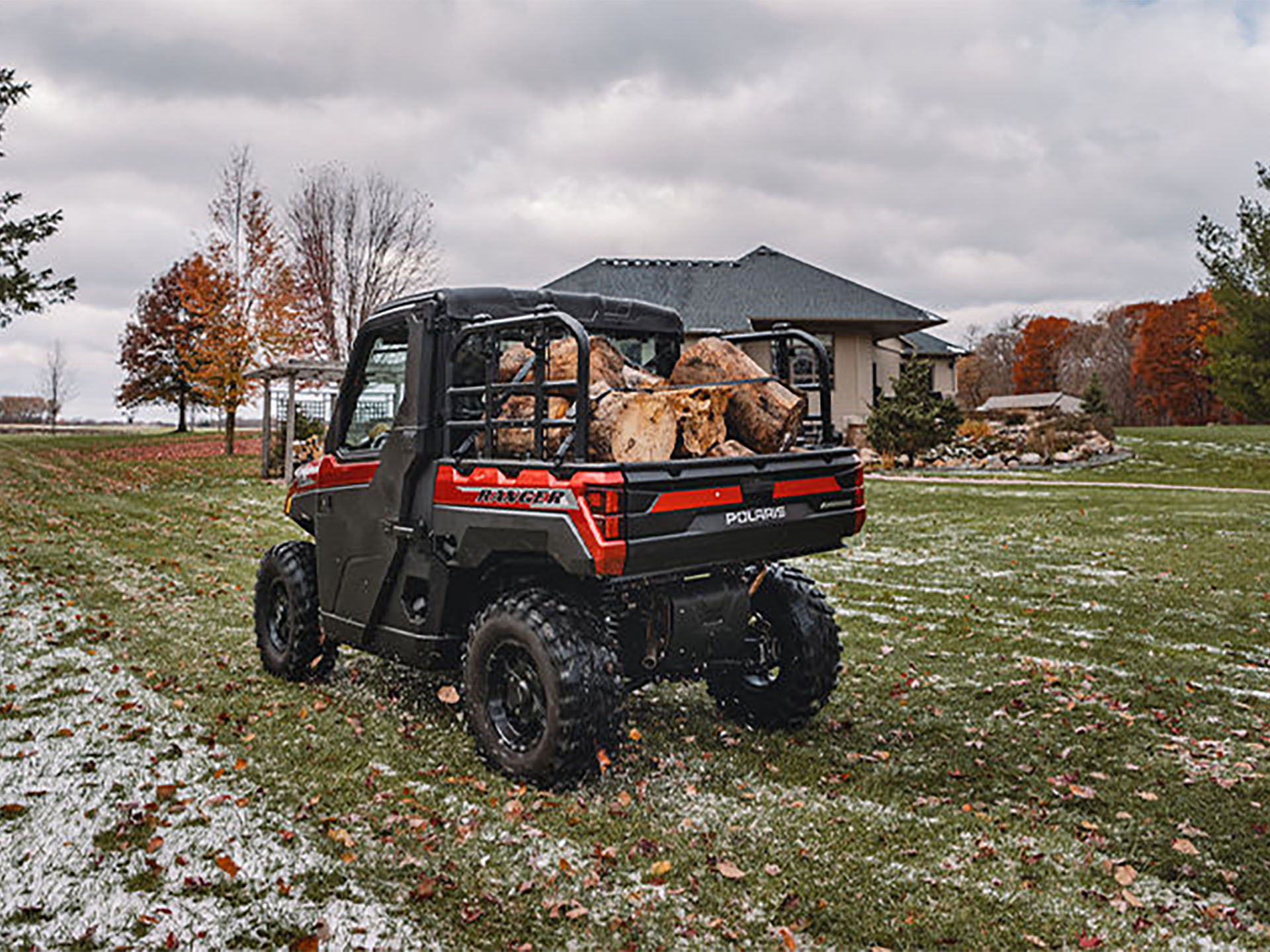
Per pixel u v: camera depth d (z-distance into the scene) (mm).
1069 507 13758
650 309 4805
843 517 4078
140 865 2973
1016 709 4711
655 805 3477
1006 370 82500
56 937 2562
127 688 4949
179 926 2615
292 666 5039
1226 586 7875
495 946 2537
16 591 7637
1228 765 3953
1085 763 3980
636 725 4434
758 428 3986
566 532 3277
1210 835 3266
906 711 4695
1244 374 22734
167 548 10367
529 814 3375
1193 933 2635
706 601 3721
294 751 4031
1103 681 5203
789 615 4270
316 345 26453
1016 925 2668
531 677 3641
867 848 3145
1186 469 21406
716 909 2738
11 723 4352
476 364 4129
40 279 21812
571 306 4445
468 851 3084
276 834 3199
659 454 3580
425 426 3986
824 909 2740
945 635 6309
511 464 3537
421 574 4082
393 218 27266
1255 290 22734
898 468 21562
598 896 2803
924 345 33688
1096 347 68938
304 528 5281
